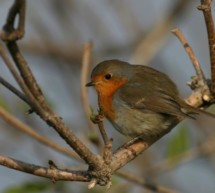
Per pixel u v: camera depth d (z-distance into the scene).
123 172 10.06
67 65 14.23
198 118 12.55
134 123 10.80
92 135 9.33
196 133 12.41
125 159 8.57
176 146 10.83
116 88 11.03
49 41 14.44
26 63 5.55
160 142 12.48
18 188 10.02
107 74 11.04
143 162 12.12
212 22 8.49
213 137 11.47
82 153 7.11
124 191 10.41
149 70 11.26
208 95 9.91
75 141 6.90
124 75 11.09
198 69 10.02
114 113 11.02
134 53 14.02
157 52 13.67
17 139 12.08
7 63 5.48
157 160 12.29
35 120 11.88
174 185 12.42
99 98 11.19
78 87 13.62
